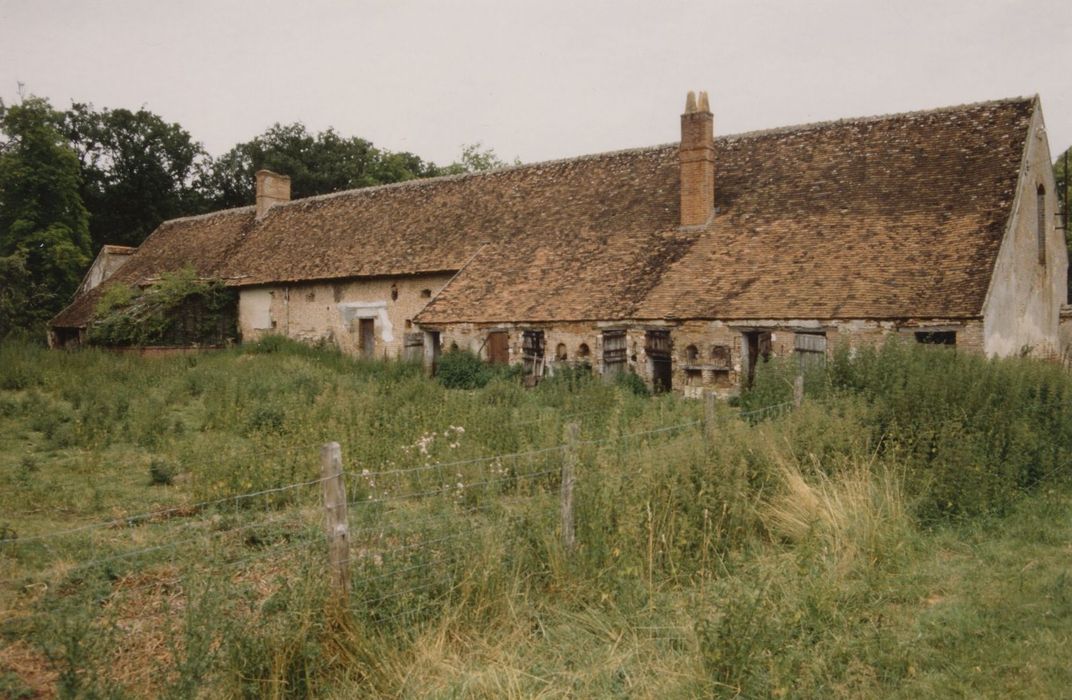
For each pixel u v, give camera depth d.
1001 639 6.29
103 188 56.16
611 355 22.89
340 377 23.39
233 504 9.83
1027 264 20.98
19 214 44.41
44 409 16.91
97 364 25.34
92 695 4.77
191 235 43.06
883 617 6.69
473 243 29.50
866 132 24.67
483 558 6.73
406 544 6.92
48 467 12.55
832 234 21.66
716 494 8.45
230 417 15.98
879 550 7.95
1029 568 7.78
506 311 24.88
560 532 7.41
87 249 47.53
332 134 62.41
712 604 6.43
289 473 10.87
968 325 17.39
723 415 10.66
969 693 5.51
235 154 62.06
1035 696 5.45
